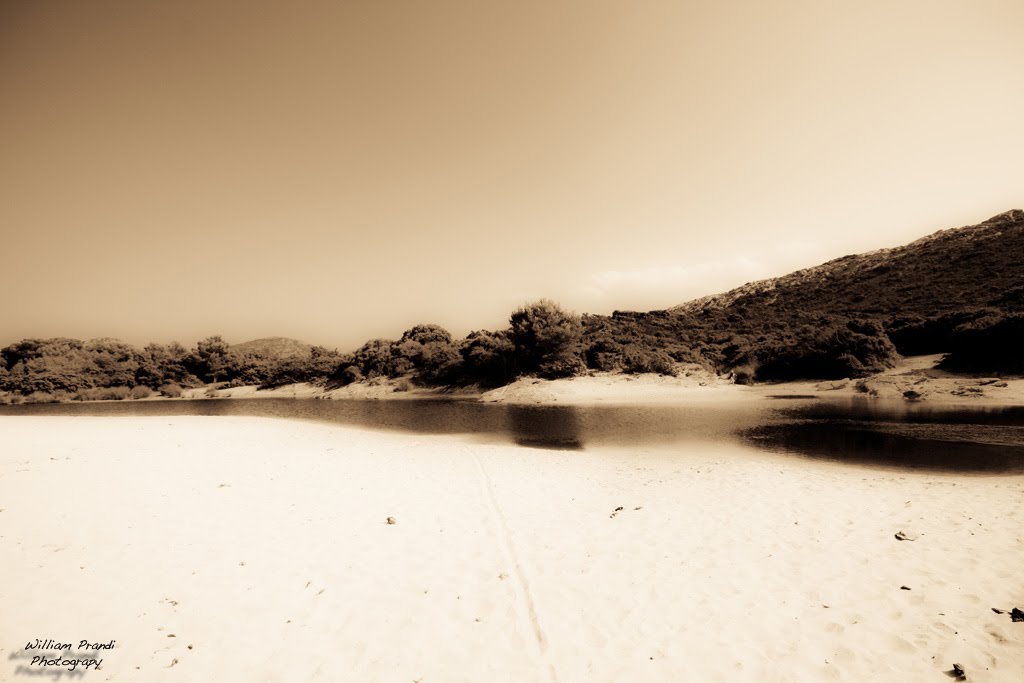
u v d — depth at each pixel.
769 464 11.61
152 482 9.47
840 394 28.23
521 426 21.17
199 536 6.85
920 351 32.09
